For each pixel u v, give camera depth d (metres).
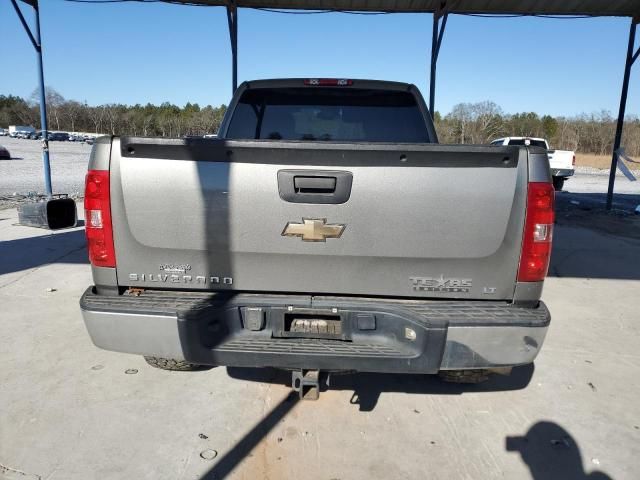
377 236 2.37
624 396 3.27
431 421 2.91
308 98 3.78
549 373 3.58
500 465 2.53
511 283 2.39
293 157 2.31
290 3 8.54
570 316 4.83
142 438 2.67
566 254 7.81
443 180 2.30
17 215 9.54
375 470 2.46
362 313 2.38
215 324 2.44
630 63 12.16
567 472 2.48
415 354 2.32
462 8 9.13
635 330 4.48
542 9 9.28
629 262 7.26
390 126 3.75
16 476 2.35
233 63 8.44
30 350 3.74
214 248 2.43
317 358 2.33
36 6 9.55
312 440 2.69
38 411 2.90
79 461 2.47
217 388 3.23
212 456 2.53
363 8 8.73
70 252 6.77
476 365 2.32
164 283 2.50
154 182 2.38
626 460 2.59
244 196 2.37
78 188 14.75
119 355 3.69
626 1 9.30
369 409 3.03
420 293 2.43
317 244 2.39
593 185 24.70
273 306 2.41
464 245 2.35
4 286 5.27
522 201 2.31
